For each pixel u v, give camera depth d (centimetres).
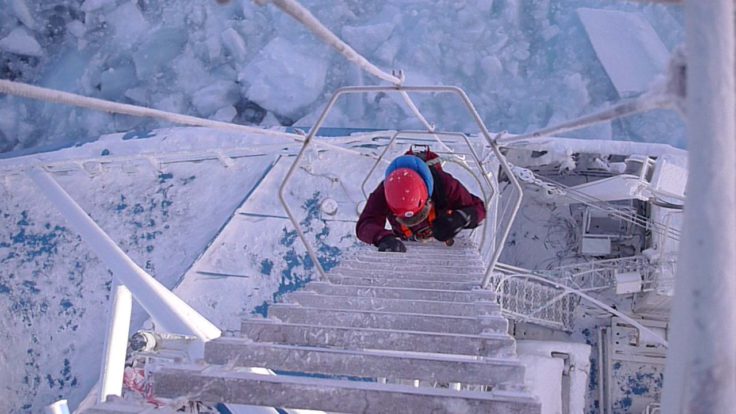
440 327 312
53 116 1825
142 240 1125
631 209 1491
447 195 580
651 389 1462
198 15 1831
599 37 1744
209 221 1135
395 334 291
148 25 1845
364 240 592
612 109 189
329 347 293
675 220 1298
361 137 1170
